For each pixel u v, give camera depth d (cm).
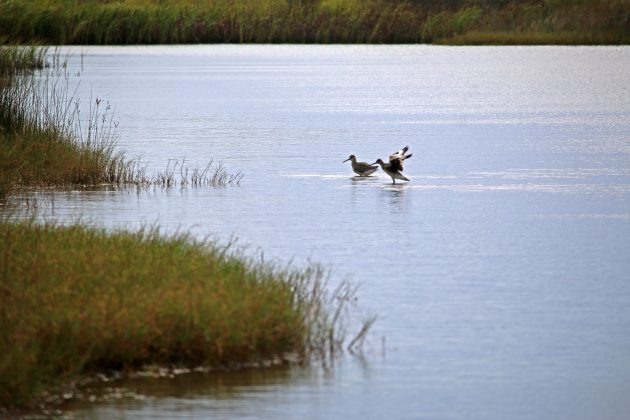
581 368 4819
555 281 6309
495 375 4703
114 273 4962
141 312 4594
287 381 4553
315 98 18588
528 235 7625
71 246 5569
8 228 6031
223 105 17238
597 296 5981
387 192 9488
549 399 4453
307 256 6881
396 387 4534
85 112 15612
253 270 5622
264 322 4741
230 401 4316
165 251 5522
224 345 4622
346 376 4644
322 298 5806
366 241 7381
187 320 4612
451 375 4697
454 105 17738
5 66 13325
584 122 15212
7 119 10306
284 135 13538
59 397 4281
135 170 10469
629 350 5062
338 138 13238
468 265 6688
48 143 10012
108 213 8275
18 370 4212
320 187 9744
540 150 12212
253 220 8106
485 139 13225
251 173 10512
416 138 13300
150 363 4584
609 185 9794
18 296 4691
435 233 7688
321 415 4216
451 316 5553
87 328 4484
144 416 4138
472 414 4275
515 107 17500
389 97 19012
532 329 5362
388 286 6144
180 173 10394
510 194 9338
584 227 7925
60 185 9544
